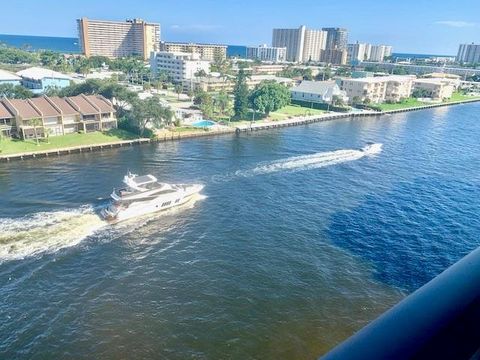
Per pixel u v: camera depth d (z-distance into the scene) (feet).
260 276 119.03
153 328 96.94
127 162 226.99
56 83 435.53
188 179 201.98
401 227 154.20
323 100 467.11
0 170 205.36
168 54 579.89
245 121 357.82
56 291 109.70
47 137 253.65
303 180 206.59
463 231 152.56
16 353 88.48
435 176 222.89
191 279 116.88
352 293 111.96
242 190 189.26
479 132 364.58
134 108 278.46
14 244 131.64
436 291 7.86
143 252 130.93
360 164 240.94
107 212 152.66
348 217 161.89
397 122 407.44
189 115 353.92
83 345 91.20
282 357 89.35
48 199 168.04
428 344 6.65
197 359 88.07
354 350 6.95
